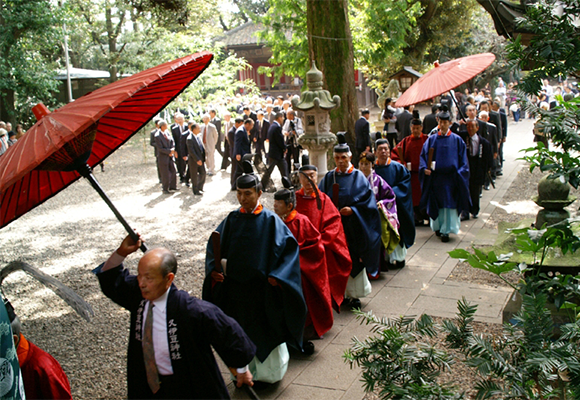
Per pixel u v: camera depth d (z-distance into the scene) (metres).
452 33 26.55
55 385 3.15
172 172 13.75
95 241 9.98
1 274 2.90
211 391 2.94
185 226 10.48
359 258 5.96
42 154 1.90
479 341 2.83
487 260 3.04
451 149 8.09
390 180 7.20
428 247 8.12
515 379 2.68
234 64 24.05
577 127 2.94
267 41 14.62
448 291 6.31
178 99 20.31
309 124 7.30
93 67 29.92
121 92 2.09
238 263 4.23
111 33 24.03
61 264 8.74
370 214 6.02
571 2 3.08
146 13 21.95
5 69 17.70
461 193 8.11
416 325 3.14
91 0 23.58
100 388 4.81
